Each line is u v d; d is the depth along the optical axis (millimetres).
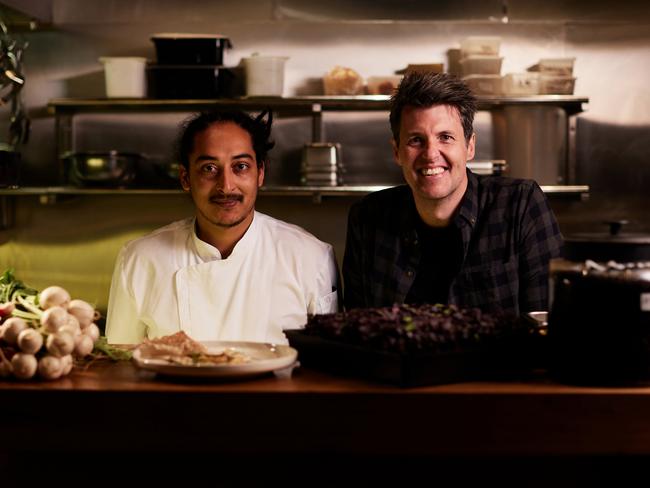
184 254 2496
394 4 3951
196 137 2334
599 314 1581
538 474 1685
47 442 1600
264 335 2445
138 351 1775
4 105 4004
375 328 1661
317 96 3785
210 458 1693
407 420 1557
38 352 1692
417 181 2344
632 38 3969
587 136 3986
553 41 3982
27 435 1602
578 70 3984
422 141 2311
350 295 2707
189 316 2438
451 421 1553
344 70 3779
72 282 4031
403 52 3973
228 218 2354
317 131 3951
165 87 3730
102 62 3867
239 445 1577
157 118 3998
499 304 2514
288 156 3986
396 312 1756
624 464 1676
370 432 1562
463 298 2535
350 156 3998
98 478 1706
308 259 2527
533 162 3758
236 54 3980
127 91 3771
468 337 1643
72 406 1594
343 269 2734
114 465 1703
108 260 4023
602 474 1682
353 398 1562
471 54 3736
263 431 1573
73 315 1810
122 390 1590
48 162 4027
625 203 3996
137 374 1737
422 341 1604
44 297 1805
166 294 2467
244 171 2346
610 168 3988
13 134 3863
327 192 3734
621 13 3965
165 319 2453
